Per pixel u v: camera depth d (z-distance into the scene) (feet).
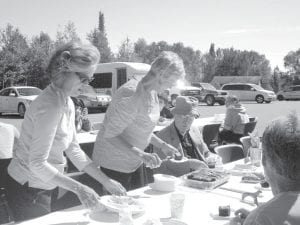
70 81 7.46
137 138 10.28
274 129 5.06
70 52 7.31
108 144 10.30
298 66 230.48
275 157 4.97
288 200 4.83
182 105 12.63
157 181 9.35
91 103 63.77
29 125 7.41
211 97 87.25
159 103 11.30
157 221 6.66
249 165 11.96
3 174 8.89
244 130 25.00
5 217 8.39
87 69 7.43
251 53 283.18
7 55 99.71
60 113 7.43
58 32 102.12
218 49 283.18
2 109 60.75
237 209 7.72
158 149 12.21
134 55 133.08
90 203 7.36
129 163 10.37
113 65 66.23
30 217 7.87
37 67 101.86
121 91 10.01
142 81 9.84
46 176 7.29
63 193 9.00
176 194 7.56
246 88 98.02
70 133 8.19
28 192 7.80
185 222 7.17
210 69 259.39
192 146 13.19
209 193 9.27
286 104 89.86
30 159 7.25
